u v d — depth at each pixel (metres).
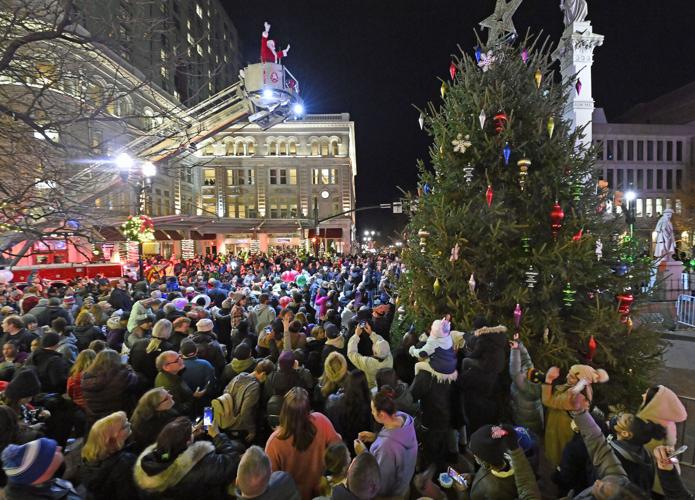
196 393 4.55
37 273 14.08
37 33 5.43
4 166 5.93
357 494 2.27
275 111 16.78
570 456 3.11
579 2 11.38
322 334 5.73
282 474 2.56
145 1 8.85
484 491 2.64
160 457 2.59
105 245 17.03
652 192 58.72
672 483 2.46
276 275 15.23
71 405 4.36
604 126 58.50
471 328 4.57
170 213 45.06
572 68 11.54
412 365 5.11
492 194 4.55
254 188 57.78
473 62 5.25
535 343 4.55
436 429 3.91
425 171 5.46
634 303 4.70
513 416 4.15
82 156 7.20
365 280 11.48
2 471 2.72
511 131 4.53
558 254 4.27
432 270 5.12
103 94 6.71
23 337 5.68
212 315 7.59
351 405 3.89
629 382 4.44
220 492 2.79
